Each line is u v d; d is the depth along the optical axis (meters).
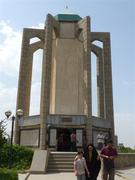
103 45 38.47
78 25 37.97
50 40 34.78
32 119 33.66
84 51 35.84
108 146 14.48
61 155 24.72
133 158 29.27
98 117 34.50
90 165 12.51
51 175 20.05
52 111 36.19
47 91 32.81
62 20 38.41
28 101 36.47
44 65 33.50
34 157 22.50
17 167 23.28
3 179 12.86
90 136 32.28
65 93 36.50
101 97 38.41
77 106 36.16
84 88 35.03
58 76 37.03
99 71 39.38
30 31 37.94
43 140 31.56
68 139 33.03
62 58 37.66
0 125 16.19
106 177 14.27
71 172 22.03
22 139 34.16
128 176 19.83
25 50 37.19
